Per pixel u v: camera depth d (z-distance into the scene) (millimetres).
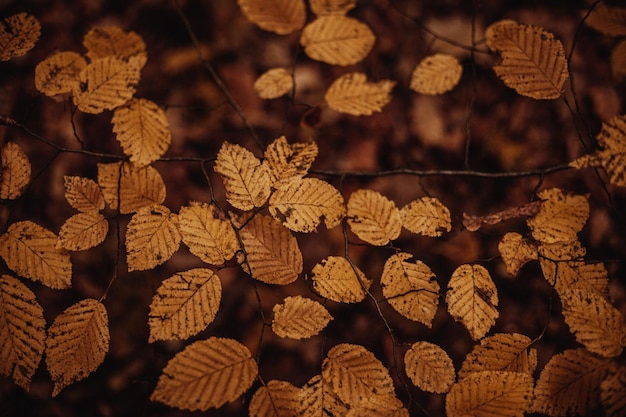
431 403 595
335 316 600
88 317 584
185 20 612
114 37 604
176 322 567
